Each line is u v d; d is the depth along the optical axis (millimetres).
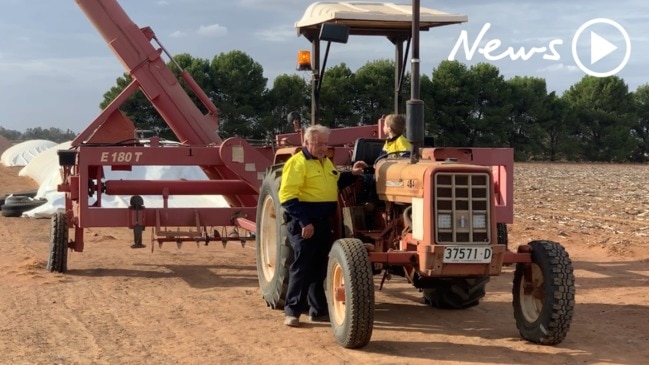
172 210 10539
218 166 11133
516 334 7270
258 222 8844
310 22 8953
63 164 10578
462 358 6418
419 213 6578
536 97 62562
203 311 8234
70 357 6426
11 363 6238
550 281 6605
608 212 18688
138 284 9773
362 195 7789
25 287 9484
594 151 67062
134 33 11609
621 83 67438
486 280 8211
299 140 10680
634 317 7938
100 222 10328
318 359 6371
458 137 59562
